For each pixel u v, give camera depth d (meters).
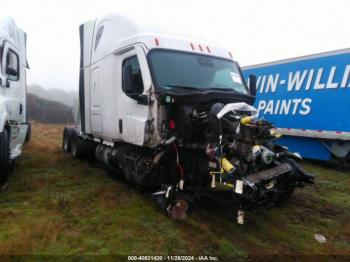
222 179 4.00
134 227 4.19
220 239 3.99
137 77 5.09
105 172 7.12
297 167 4.38
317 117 8.96
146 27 5.31
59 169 7.24
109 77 6.02
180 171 4.89
